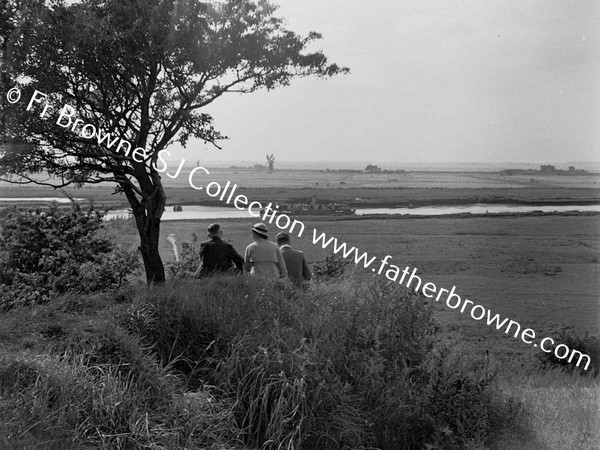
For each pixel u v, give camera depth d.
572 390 7.83
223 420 5.07
